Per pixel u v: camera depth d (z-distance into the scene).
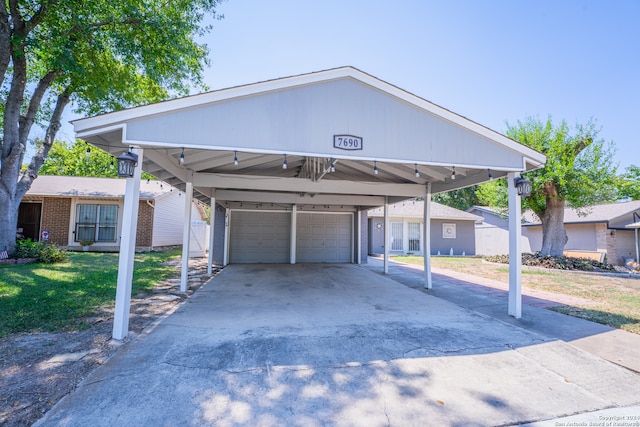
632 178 18.02
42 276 7.09
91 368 3.03
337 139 4.42
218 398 2.58
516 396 2.69
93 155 22.83
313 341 3.87
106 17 8.27
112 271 8.16
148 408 2.42
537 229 17.78
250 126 4.16
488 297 6.58
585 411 2.49
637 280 8.98
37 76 10.83
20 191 9.45
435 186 7.65
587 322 4.79
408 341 3.91
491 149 5.03
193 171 6.87
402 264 13.00
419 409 2.48
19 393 2.56
